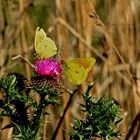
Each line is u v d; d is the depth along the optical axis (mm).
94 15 899
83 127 708
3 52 1003
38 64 718
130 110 992
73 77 792
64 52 983
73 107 991
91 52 1026
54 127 960
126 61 1023
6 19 1023
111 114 705
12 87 708
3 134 908
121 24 1029
